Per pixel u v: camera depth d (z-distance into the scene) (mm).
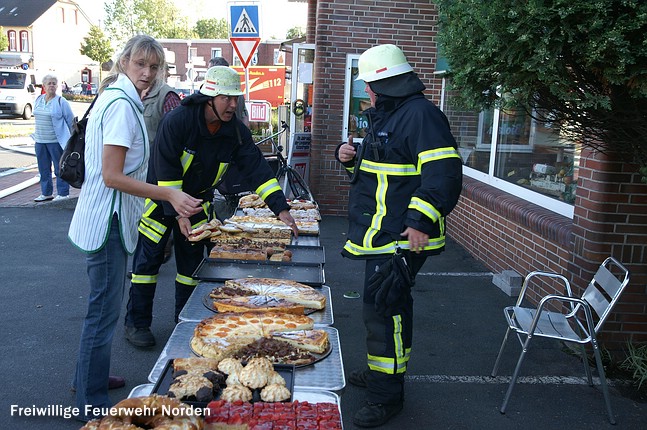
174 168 4113
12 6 65562
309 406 2332
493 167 7660
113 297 3449
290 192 9445
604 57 2609
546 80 2738
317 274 4070
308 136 10195
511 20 2740
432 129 3219
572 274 5039
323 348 2898
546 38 2611
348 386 4246
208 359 2709
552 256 5531
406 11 9523
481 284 6664
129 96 3307
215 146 4184
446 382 4344
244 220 5500
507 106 3119
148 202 4461
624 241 4719
